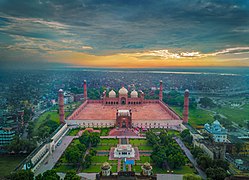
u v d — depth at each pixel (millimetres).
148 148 193000
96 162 167000
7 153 183500
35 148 180500
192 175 125938
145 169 139375
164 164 164125
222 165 146250
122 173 126688
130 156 175875
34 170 151500
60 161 167125
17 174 124812
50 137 194875
